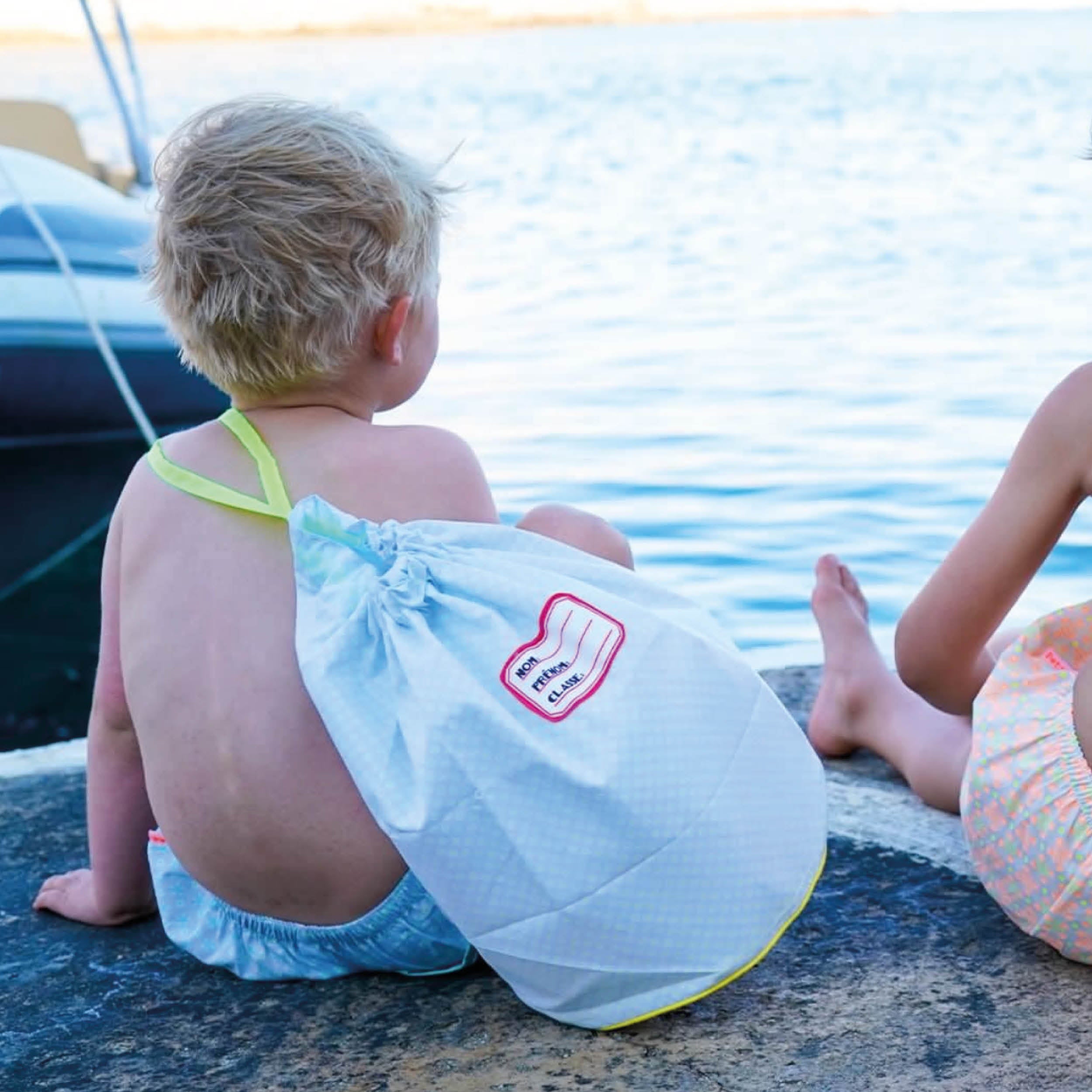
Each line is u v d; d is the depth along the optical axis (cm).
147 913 181
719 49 4609
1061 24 6406
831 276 1008
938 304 889
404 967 158
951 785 197
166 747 152
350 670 140
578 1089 136
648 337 817
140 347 492
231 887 155
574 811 132
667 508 514
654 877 134
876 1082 136
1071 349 752
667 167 1752
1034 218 1253
